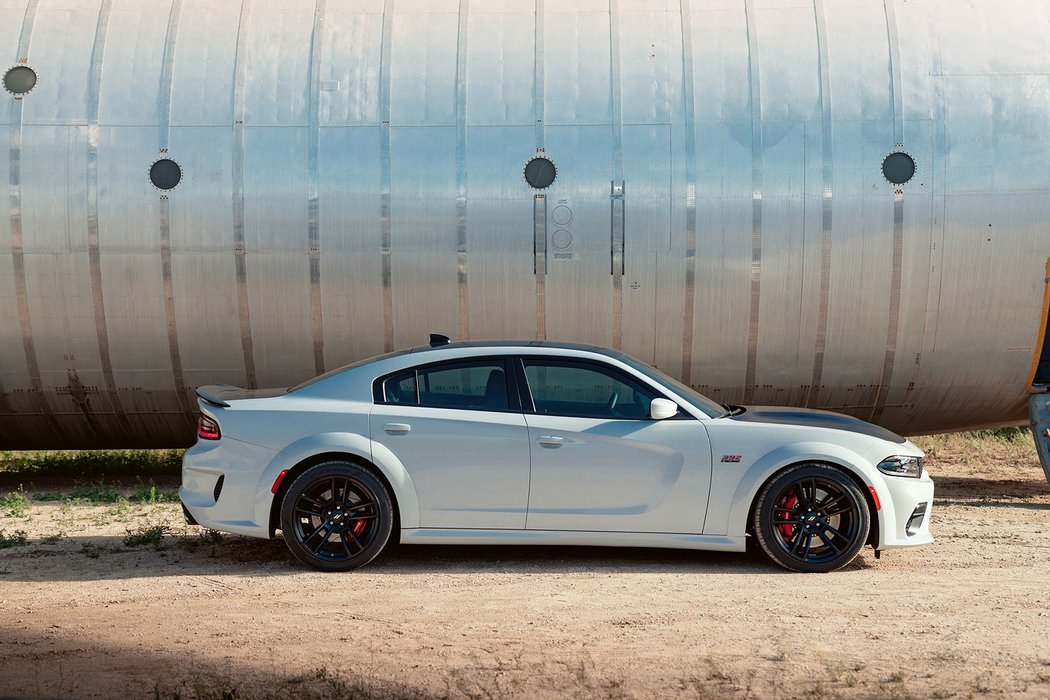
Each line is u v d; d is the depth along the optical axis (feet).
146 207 31.40
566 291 31.48
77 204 31.40
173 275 31.60
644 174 31.35
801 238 31.27
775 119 31.65
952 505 31.58
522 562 22.90
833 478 21.70
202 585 20.89
